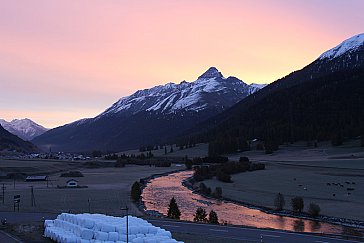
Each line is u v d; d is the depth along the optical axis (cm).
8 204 8138
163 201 9694
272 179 13262
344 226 6744
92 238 4059
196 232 4903
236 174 15338
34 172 18088
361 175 13162
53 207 7862
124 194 10438
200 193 11194
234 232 4931
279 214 7950
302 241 4469
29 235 4509
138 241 3853
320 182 11994
